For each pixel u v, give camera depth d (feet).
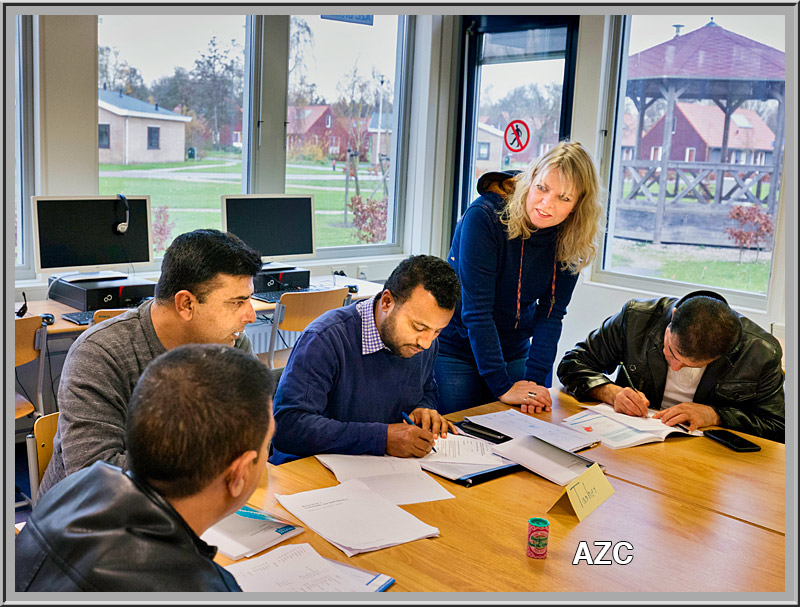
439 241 18.30
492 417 7.20
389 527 4.82
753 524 5.31
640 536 5.01
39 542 2.97
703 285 14.06
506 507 5.34
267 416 3.21
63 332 10.53
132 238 12.54
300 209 14.65
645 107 14.51
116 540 2.89
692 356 6.92
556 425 7.14
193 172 14.67
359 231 17.62
